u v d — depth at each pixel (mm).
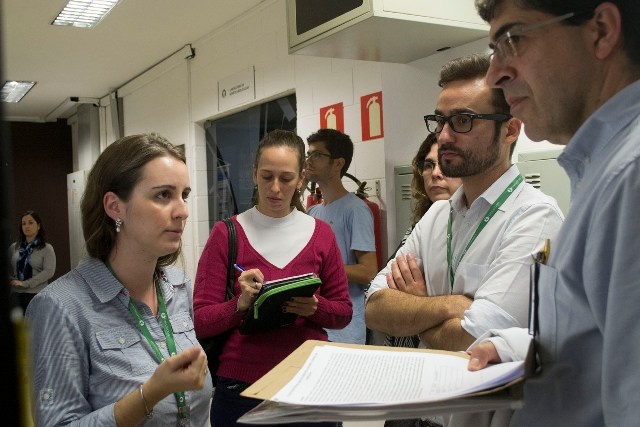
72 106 8242
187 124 5516
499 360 872
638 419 598
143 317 1273
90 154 7922
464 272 1365
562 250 774
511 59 816
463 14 2082
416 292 1471
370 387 798
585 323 729
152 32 4895
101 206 1270
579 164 794
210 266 1937
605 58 737
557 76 769
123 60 5836
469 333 1200
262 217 1995
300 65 3869
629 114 708
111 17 4457
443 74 1378
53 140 9266
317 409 725
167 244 1249
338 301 1995
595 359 722
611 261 668
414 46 2316
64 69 6102
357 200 2764
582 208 738
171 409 1218
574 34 751
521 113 862
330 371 882
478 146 1321
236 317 1819
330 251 2027
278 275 1904
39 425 1093
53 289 1193
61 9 4254
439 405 710
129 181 1228
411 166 2570
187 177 1298
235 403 1844
